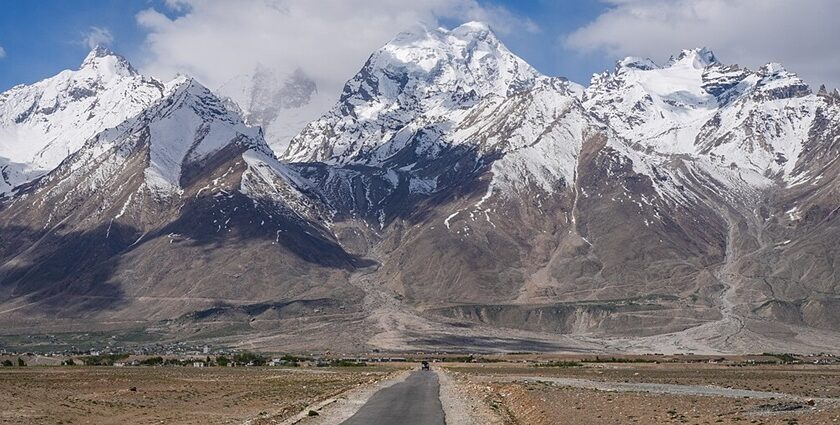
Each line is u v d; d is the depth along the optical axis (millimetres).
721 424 70188
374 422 78625
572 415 79312
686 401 93188
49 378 149500
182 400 108875
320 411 89438
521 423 78625
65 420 81500
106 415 87688
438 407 93312
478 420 80125
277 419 82312
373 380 153500
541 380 149625
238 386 140250
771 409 82125
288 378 169125
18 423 77062
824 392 117188
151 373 185250
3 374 162000
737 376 174625
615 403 90625
